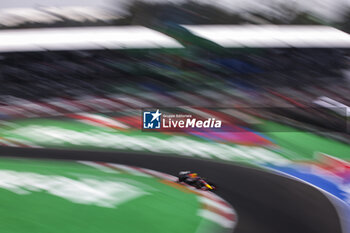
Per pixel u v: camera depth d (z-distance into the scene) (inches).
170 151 1166.3
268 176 920.3
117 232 530.0
